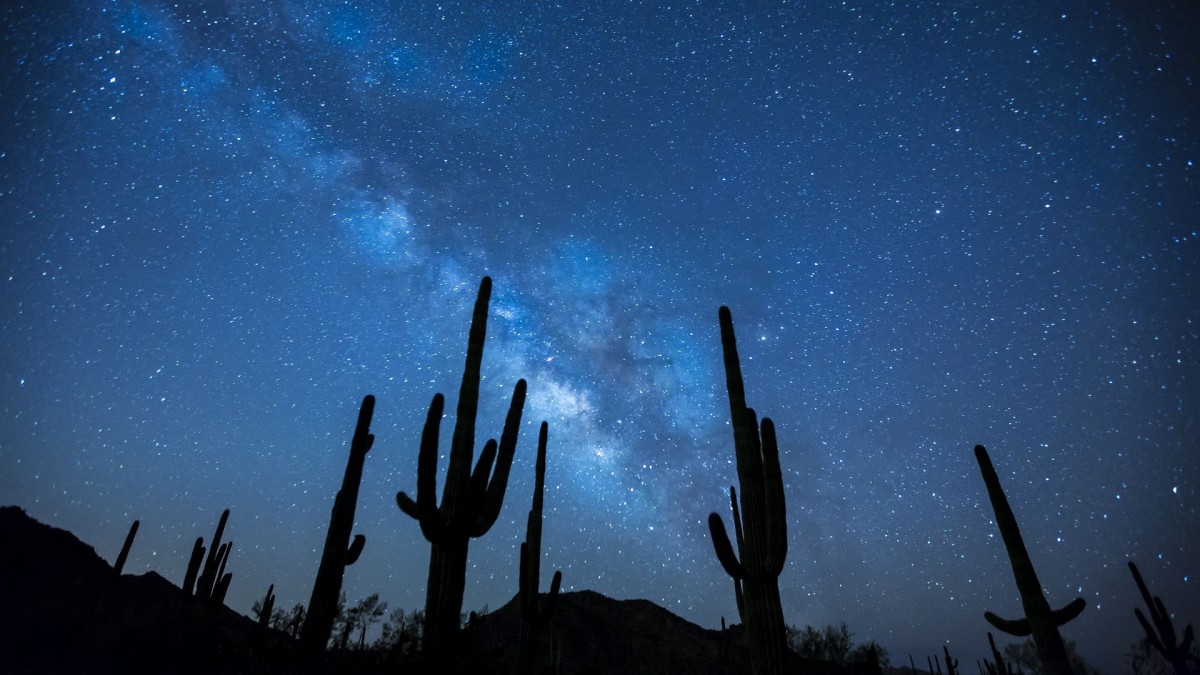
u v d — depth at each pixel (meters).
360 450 7.72
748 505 7.46
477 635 6.61
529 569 9.25
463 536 6.49
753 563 7.13
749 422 7.97
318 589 6.87
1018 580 9.36
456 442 7.04
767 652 6.62
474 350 7.70
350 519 7.34
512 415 7.69
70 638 12.37
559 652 19.31
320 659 6.59
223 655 7.41
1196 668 14.01
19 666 11.05
